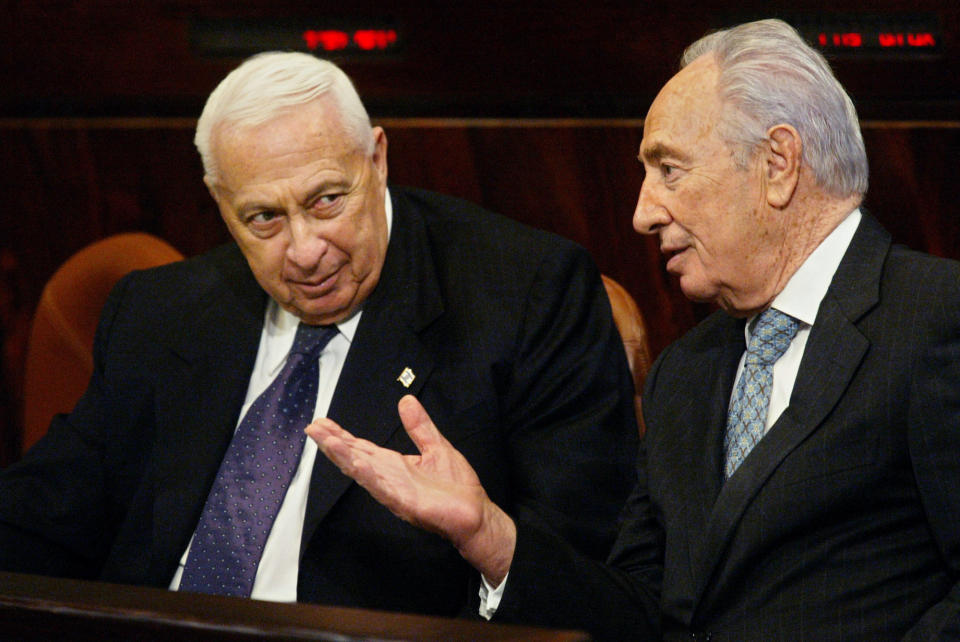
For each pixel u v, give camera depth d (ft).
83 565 26.89
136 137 34.91
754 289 19.53
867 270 18.89
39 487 26.40
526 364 25.08
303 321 25.53
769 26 19.47
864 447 17.95
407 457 18.84
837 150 18.97
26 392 34.30
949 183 33.60
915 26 33.71
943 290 18.13
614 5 34.04
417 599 23.38
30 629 13.91
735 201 19.04
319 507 23.59
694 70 19.53
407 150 34.35
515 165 34.24
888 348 18.11
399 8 34.24
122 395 26.86
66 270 34.60
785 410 18.74
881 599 17.80
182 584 23.99
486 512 19.56
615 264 34.09
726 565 18.63
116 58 34.76
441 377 24.76
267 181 23.04
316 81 23.49
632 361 29.07
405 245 26.27
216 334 26.68
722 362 21.13
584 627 19.85
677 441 20.97
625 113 34.27
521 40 34.19
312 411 25.21
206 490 24.93
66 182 35.06
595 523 24.03
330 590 23.30
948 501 17.39
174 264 28.81
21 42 34.73
